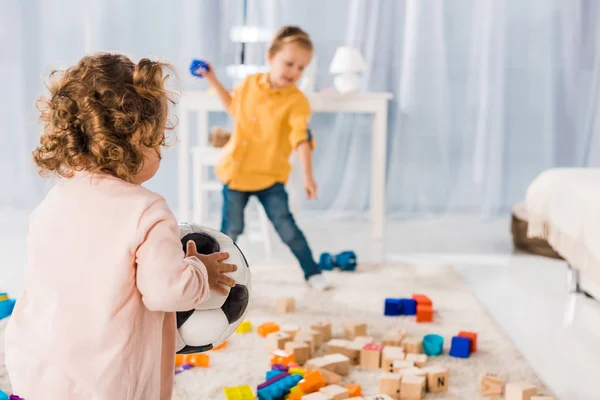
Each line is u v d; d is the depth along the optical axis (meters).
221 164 2.41
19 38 3.49
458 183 3.77
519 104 3.70
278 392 1.53
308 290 2.42
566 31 3.62
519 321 2.17
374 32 3.63
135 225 1.00
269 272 2.64
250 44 3.61
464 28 3.63
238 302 1.24
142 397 1.03
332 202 3.82
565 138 3.71
